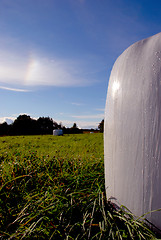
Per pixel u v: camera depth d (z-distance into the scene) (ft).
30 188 6.72
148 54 4.49
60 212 4.96
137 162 4.30
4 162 8.95
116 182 4.96
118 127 4.85
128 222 4.28
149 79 4.25
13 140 38.42
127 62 4.94
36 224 4.66
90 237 4.43
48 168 8.25
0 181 6.59
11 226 4.85
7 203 5.61
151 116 4.10
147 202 4.11
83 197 5.64
